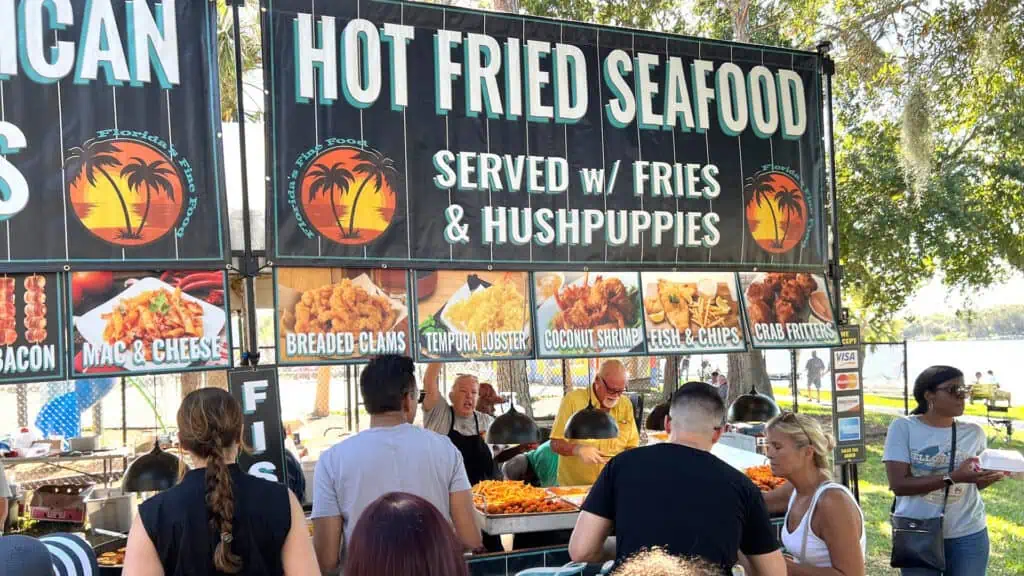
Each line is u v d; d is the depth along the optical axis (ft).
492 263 14.60
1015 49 33.58
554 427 18.53
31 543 6.27
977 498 12.91
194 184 12.64
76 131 11.97
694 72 16.57
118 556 13.03
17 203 11.61
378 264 13.76
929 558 12.41
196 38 12.79
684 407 9.36
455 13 14.52
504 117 14.82
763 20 44.24
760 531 8.94
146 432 41.52
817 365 60.95
